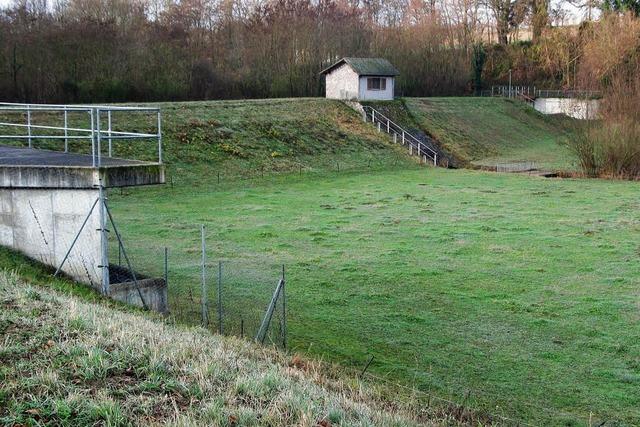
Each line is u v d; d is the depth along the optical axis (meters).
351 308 18.56
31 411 8.05
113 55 58.16
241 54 71.69
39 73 53.38
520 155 61.94
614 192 39.12
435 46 87.25
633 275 21.92
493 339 16.56
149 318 14.16
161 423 8.13
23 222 16.33
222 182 39.69
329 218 30.70
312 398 9.77
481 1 105.94
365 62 65.75
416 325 17.42
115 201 33.22
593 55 62.28
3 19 54.78
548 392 13.75
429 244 25.91
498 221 30.33
